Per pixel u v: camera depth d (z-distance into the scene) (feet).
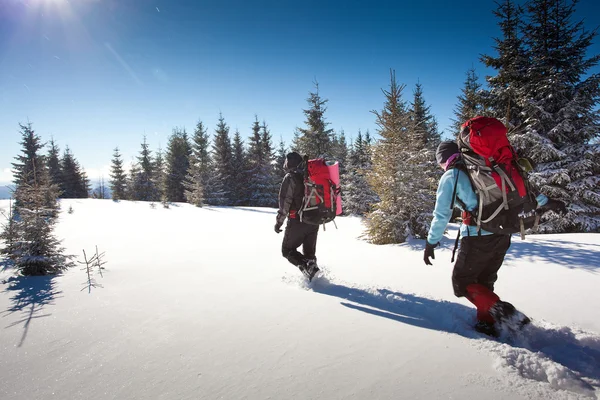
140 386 5.33
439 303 8.65
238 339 6.95
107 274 13.87
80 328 7.94
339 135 121.90
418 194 23.17
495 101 44.37
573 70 39.17
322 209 11.32
